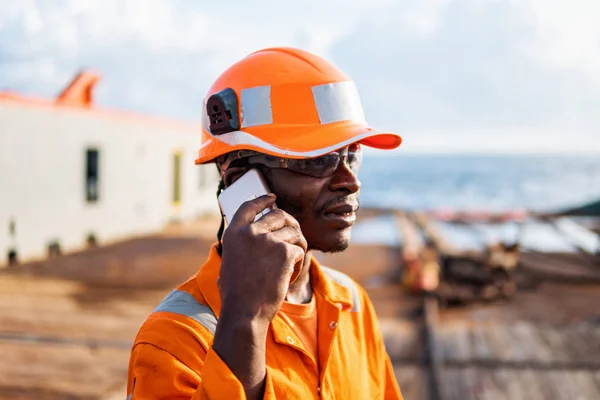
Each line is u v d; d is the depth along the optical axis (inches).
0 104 370.0
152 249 449.1
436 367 207.5
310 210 59.6
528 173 4749.0
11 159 381.7
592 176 4308.6
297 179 59.0
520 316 298.0
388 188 3289.9
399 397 74.4
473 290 331.9
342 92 63.9
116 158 489.7
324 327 63.0
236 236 48.3
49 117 412.2
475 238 597.6
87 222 458.9
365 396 64.4
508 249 365.1
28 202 397.4
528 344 238.8
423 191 3031.5
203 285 57.4
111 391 184.5
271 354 57.0
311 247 61.6
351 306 69.0
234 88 62.2
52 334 238.2
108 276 350.0
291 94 61.6
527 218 666.2
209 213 692.1
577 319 292.0
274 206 53.5
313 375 59.0
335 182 59.9
